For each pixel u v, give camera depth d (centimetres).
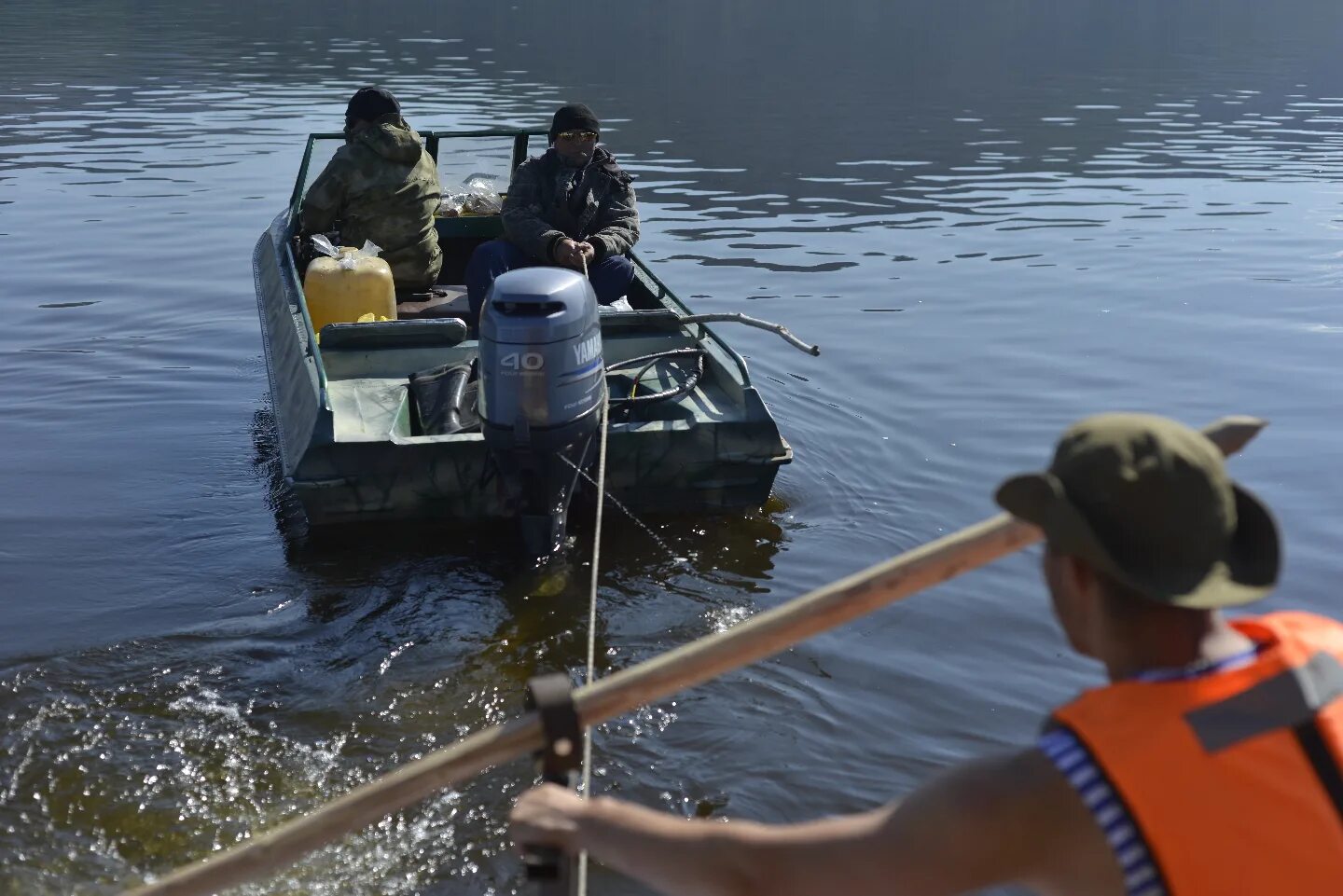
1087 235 1216
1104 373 798
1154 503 144
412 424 576
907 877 144
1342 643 150
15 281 1020
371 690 420
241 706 409
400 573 504
